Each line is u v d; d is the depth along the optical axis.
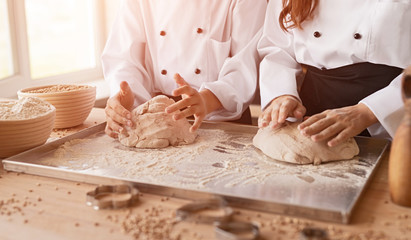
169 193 1.02
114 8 2.96
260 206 0.95
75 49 2.94
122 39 1.89
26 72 2.51
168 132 1.38
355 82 1.51
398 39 1.40
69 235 0.85
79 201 1.00
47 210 0.96
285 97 1.45
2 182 1.12
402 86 0.92
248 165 1.21
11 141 1.25
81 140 1.42
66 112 1.52
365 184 1.02
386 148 1.30
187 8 1.79
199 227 0.88
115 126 1.41
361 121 1.25
